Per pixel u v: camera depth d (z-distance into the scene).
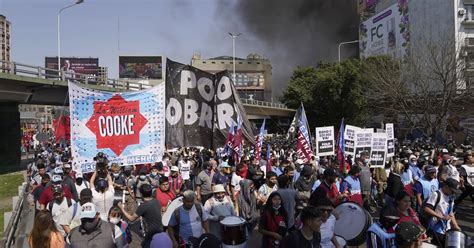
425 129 36.59
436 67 35.78
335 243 6.07
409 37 69.44
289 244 4.89
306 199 7.90
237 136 12.79
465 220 11.90
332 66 59.69
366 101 52.19
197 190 10.84
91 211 5.23
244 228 6.74
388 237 5.34
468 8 59.41
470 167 12.27
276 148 27.19
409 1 69.38
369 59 53.31
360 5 90.12
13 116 34.31
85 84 32.88
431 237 7.42
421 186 8.95
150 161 9.81
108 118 9.38
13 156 34.16
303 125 14.89
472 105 36.59
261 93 124.62
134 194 11.59
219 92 12.57
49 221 5.12
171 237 6.72
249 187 9.56
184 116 11.80
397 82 38.88
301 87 59.62
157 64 119.31
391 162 15.15
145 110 9.77
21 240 8.61
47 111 95.50
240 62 125.56
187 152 21.62
